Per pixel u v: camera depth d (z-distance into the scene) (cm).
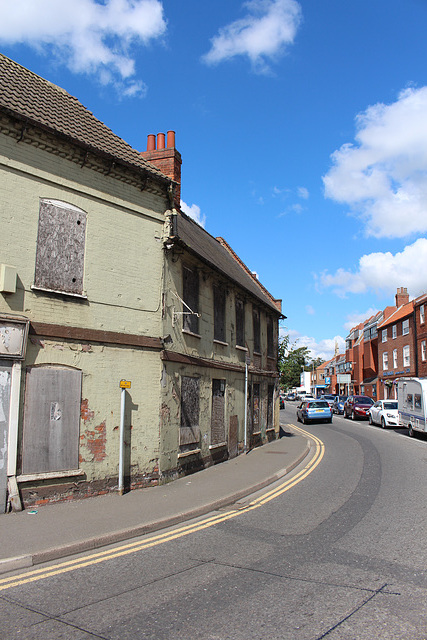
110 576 537
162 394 1082
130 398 1010
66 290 913
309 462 1477
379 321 5153
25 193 867
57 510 809
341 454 1623
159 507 839
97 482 928
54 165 916
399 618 423
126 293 1023
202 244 1606
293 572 542
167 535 709
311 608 445
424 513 808
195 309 1323
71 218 937
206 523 778
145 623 419
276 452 1661
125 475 983
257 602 460
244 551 625
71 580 525
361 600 462
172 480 1105
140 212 1072
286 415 4253
